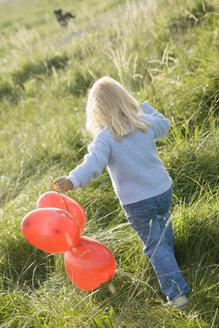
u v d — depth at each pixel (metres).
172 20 6.63
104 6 12.94
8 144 5.76
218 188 3.07
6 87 8.95
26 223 2.20
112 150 2.24
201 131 3.59
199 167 3.30
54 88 6.70
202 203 2.83
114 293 2.54
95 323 2.28
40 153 4.66
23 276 2.96
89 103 2.41
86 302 2.45
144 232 2.36
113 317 2.28
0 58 12.76
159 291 2.49
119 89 2.37
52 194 2.52
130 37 6.37
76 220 2.40
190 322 2.08
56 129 5.06
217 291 2.35
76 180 2.12
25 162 4.59
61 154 4.53
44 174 4.10
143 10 6.86
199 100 4.13
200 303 2.27
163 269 2.32
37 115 6.39
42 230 2.16
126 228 2.98
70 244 2.24
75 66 6.92
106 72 5.70
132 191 2.28
